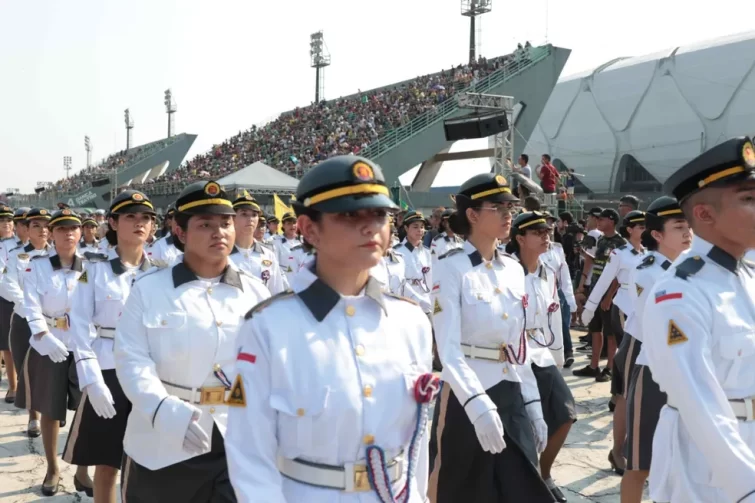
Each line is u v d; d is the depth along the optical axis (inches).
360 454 78.8
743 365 98.1
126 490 130.3
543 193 629.0
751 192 96.9
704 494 101.8
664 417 109.8
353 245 79.1
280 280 253.1
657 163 2337.6
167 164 2060.8
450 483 154.8
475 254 162.7
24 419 279.0
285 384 77.1
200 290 133.3
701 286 98.3
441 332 152.6
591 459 226.5
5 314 305.1
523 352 160.4
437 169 1110.4
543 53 1100.5
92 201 1841.8
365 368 80.0
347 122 1270.9
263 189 671.8
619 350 212.5
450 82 1173.1
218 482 124.9
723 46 2116.1
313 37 1755.7
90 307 170.2
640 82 2353.6
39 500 197.3
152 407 119.0
